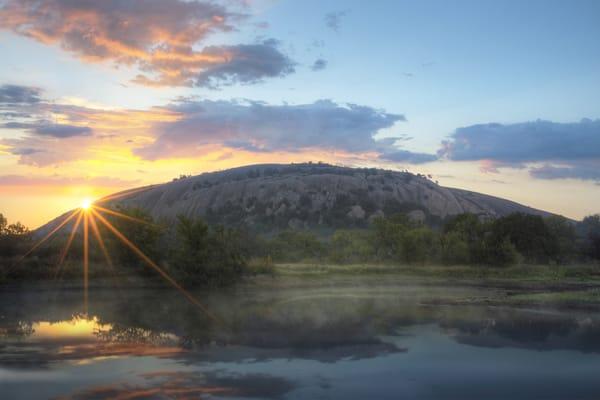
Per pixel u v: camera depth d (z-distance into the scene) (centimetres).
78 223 4966
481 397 1233
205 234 4003
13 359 1561
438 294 3650
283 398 1208
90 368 1458
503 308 2850
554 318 2461
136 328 2117
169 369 1450
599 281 4856
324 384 1318
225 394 1234
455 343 1834
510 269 5578
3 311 2620
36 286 3519
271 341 1856
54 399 1195
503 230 7156
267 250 6400
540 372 1446
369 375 1403
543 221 7444
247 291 3709
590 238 8244
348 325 2211
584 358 1608
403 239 6009
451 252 5934
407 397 1227
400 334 2008
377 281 4484
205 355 1628
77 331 2045
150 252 3991
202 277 3788
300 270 4816
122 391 1252
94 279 3769
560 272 5497
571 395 1254
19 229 4022
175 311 2656
